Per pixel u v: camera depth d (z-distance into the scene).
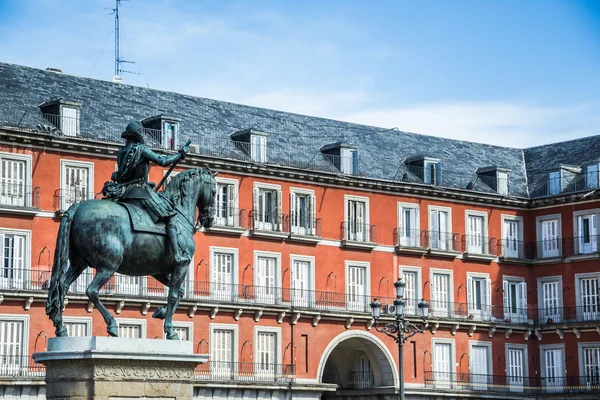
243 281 69.81
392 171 78.38
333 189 74.31
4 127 61.75
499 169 82.12
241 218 70.06
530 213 82.69
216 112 73.69
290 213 72.12
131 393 24.33
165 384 24.73
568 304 80.00
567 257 79.94
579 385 78.50
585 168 82.19
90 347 24.17
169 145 68.12
